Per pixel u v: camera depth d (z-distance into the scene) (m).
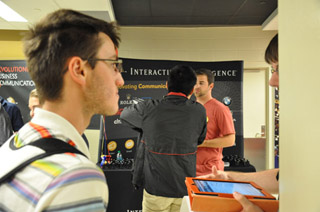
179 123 1.90
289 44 0.45
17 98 4.08
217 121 2.80
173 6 3.47
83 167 0.42
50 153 0.44
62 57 0.53
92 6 3.12
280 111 0.49
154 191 1.93
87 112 0.58
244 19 4.10
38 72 0.54
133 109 2.01
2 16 3.54
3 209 0.42
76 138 0.52
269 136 4.71
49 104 0.55
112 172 3.01
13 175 0.43
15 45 4.49
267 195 0.76
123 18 4.05
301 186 0.41
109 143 3.42
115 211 3.00
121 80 0.64
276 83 0.94
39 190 0.40
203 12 3.74
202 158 2.68
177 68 2.00
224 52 4.62
